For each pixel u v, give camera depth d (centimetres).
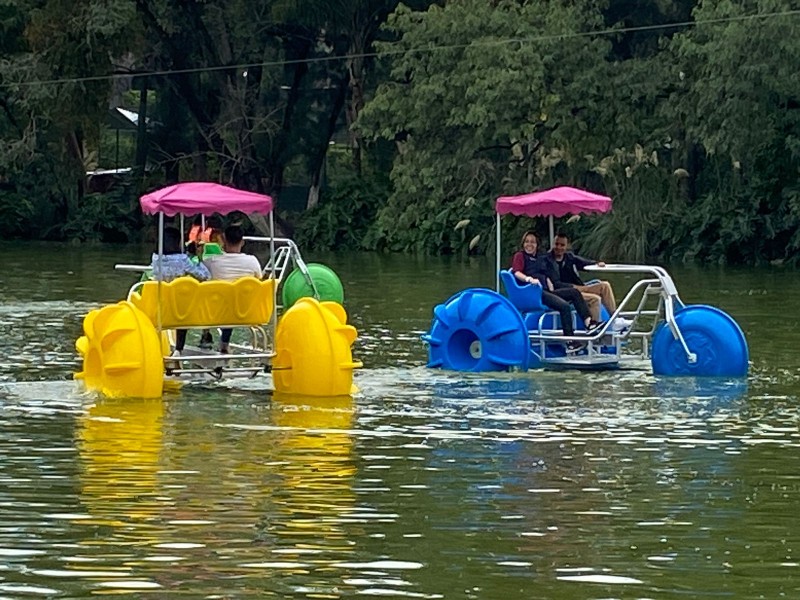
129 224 5912
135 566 930
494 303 1834
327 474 1195
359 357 1967
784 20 4303
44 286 3238
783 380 1753
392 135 5106
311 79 6003
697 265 4597
